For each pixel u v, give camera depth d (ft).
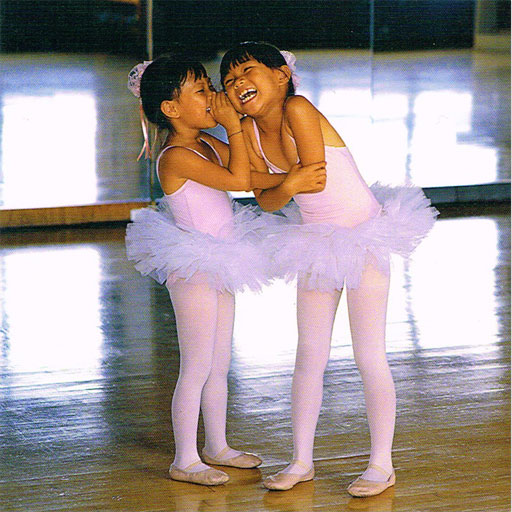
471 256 38.11
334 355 26.58
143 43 45.11
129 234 19.40
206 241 18.06
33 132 44.29
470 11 47.55
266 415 22.17
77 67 44.47
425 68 47.70
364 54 46.98
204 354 18.43
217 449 19.54
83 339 28.14
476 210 47.44
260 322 29.91
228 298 19.08
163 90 18.11
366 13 46.65
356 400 23.07
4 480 18.70
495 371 25.14
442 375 24.81
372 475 18.13
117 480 18.72
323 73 46.80
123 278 35.17
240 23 45.80
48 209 44.34
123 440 20.83
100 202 45.55
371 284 18.03
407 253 18.52
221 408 19.47
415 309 30.96
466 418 21.85
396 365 25.61
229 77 17.89
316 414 18.54
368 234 17.89
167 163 18.28
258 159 18.74
